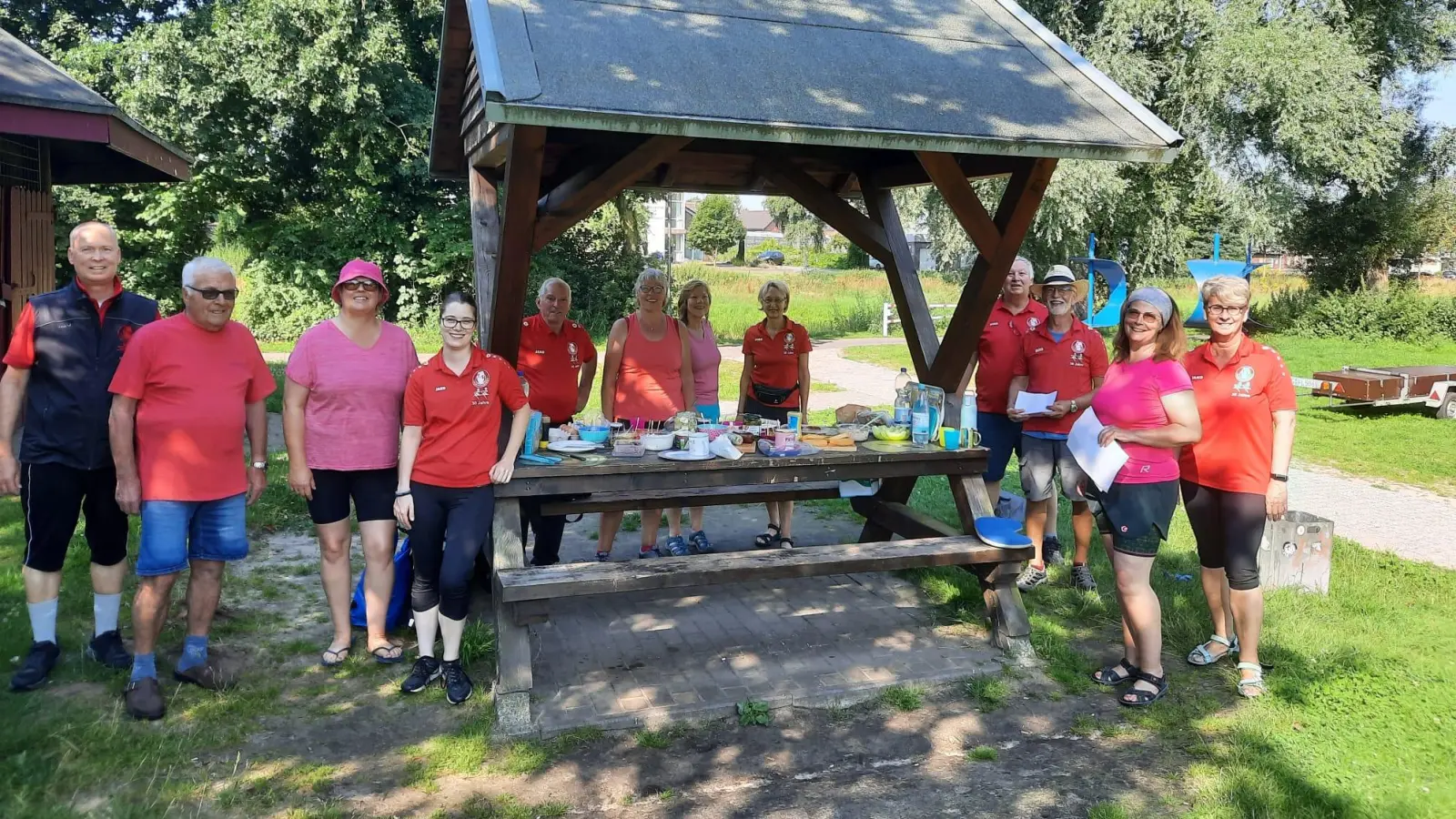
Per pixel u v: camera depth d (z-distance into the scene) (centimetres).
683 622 479
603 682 403
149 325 362
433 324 2075
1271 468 395
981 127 387
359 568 559
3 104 662
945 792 327
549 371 529
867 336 2409
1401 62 2231
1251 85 1908
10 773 312
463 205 2083
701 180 596
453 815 306
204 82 1759
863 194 576
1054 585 541
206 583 385
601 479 404
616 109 330
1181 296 2348
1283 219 2038
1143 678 399
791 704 390
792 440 443
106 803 303
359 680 403
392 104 1930
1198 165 2056
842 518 700
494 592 385
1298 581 525
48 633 387
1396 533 691
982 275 457
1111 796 325
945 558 427
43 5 2008
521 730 359
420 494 381
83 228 369
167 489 361
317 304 1980
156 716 359
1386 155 1950
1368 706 384
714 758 347
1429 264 2678
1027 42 487
